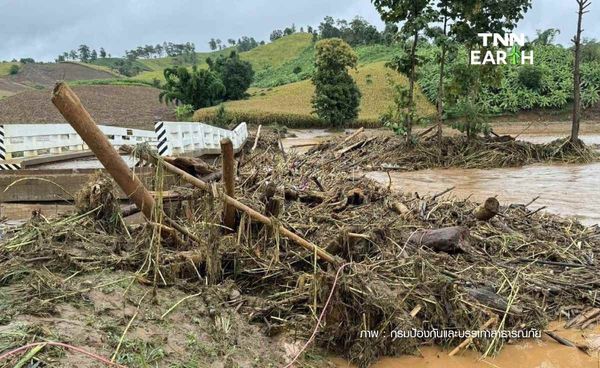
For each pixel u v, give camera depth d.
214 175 7.11
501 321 5.01
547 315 5.34
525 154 21.08
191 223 5.83
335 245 5.55
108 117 52.62
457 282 5.44
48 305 3.65
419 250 6.06
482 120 22.41
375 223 6.71
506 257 6.68
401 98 22.73
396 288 5.03
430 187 14.61
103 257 4.78
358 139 23.58
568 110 50.59
